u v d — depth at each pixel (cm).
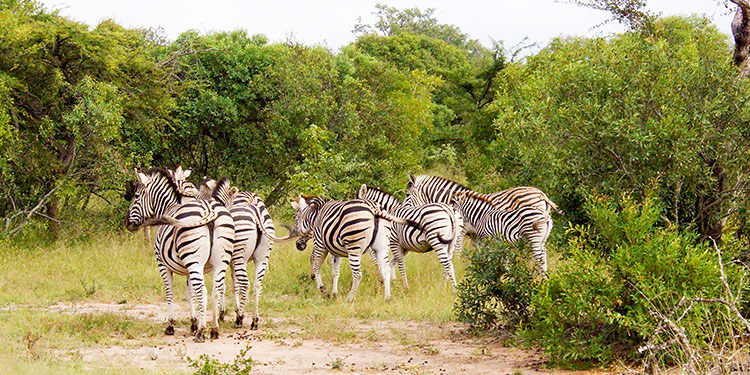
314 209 1396
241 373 721
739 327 725
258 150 2108
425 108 2581
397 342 977
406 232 1352
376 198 1550
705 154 974
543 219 1301
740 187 972
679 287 765
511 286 963
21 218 1684
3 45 1609
